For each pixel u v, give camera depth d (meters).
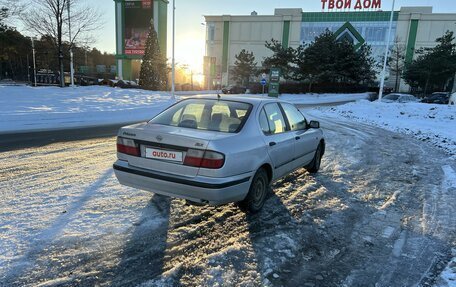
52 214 4.25
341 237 4.07
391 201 5.36
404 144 11.02
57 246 3.52
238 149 4.00
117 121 14.83
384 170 7.33
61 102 18.58
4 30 27.98
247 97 5.20
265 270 3.30
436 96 33.78
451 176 6.91
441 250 3.82
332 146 10.00
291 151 5.34
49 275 3.05
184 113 4.73
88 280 3.01
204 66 52.94
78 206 4.54
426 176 6.92
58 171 6.13
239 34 72.75
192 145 3.81
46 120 13.48
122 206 4.62
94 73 81.31
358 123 17.62
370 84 57.69
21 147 8.19
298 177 6.44
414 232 4.26
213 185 3.72
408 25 63.53
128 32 66.12
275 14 70.31
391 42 64.56
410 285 3.15
